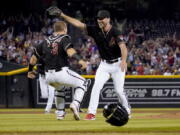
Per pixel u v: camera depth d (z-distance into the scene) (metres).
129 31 50.59
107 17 19.45
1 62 39.94
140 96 36.34
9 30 49.12
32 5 55.97
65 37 18.92
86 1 54.94
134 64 42.19
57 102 21.12
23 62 43.22
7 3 55.38
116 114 16.14
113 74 20.50
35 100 36.75
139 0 57.78
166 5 59.44
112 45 19.81
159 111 31.77
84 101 35.62
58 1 55.00
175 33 50.25
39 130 16.17
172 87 36.50
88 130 16.05
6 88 37.00
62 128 16.92
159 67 42.88
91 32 19.81
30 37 47.25
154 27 50.75
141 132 15.67
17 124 19.23
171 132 15.75
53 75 19.12
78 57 18.59
